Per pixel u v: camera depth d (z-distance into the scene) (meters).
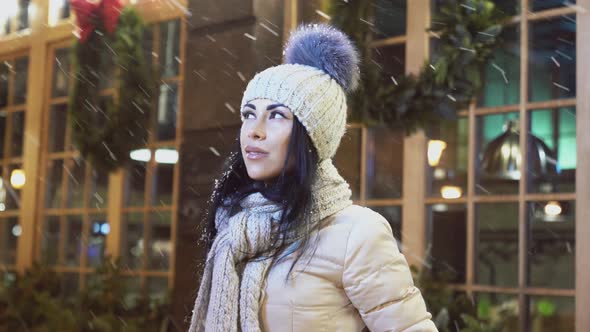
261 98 1.56
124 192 4.84
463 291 3.53
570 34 3.37
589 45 3.23
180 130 4.48
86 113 4.47
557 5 3.40
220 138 3.84
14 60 5.60
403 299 1.48
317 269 1.49
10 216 5.52
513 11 3.49
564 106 3.33
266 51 3.75
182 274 3.99
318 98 1.55
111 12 4.32
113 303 4.32
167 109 4.57
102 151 4.41
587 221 3.18
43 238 5.31
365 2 3.51
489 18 3.24
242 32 3.79
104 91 4.51
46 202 5.36
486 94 3.57
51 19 5.39
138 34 4.42
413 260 3.65
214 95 3.88
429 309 3.33
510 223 3.46
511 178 3.50
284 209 1.50
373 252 1.48
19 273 5.09
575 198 3.23
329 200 1.54
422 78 3.28
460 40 3.21
